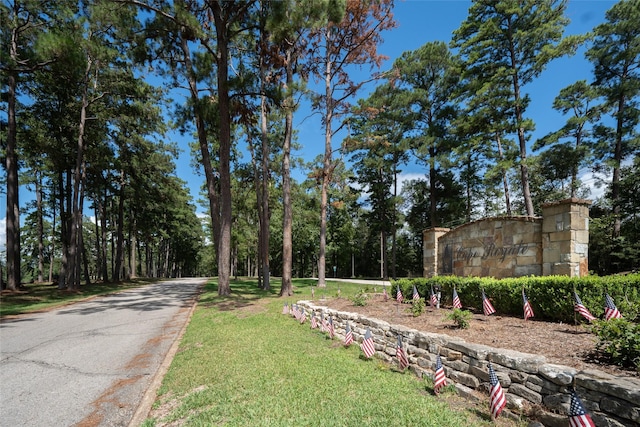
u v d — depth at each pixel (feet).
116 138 84.58
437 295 25.49
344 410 12.87
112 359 22.97
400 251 145.48
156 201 107.45
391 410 12.62
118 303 54.08
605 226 65.72
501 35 68.69
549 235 24.91
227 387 15.98
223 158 52.90
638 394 8.55
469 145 76.13
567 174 91.97
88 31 58.75
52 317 41.47
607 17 73.72
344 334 26.53
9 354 24.57
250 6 51.80
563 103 78.23
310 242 135.54
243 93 52.85
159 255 176.35
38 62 47.96
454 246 35.12
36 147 69.56
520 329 17.10
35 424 13.74
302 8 43.80
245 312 39.58
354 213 141.69
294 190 93.61
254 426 11.93
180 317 39.96
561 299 17.84
